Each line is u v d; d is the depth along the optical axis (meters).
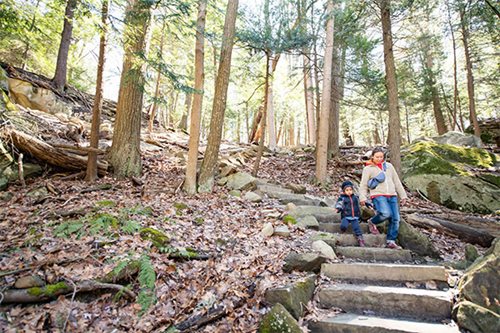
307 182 8.10
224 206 5.11
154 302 2.56
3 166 5.34
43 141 6.02
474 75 14.81
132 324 2.35
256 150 11.31
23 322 2.22
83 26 4.96
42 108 10.31
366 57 9.16
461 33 12.43
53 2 4.89
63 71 12.16
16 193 4.84
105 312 2.43
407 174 7.64
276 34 7.81
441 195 6.72
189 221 4.21
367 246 3.95
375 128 21.88
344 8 8.27
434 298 2.55
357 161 9.18
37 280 2.53
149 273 2.74
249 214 4.81
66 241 3.13
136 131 6.78
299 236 4.04
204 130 27.33
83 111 11.80
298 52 8.52
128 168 6.52
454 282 2.84
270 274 3.03
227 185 6.54
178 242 3.45
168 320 2.39
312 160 10.33
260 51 8.37
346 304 2.74
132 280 2.78
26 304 2.39
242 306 2.59
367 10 8.47
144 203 4.68
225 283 2.83
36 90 10.41
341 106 16.98
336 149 10.34
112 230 3.44
